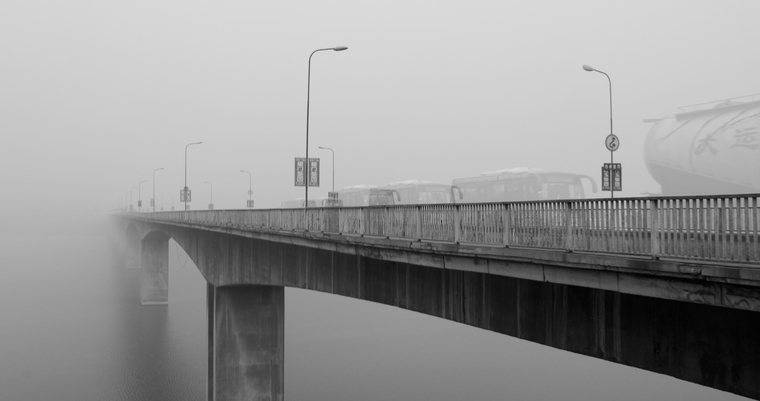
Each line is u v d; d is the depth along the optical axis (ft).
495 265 46.14
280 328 126.62
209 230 136.46
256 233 102.63
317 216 79.25
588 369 155.33
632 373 151.94
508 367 157.07
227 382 123.13
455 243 50.75
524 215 44.52
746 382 32.55
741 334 32.89
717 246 31.71
